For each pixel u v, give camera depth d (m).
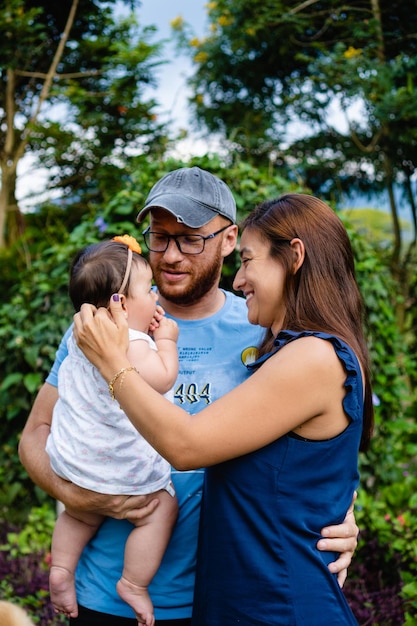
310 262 1.57
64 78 8.62
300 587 1.45
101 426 1.69
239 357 1.86
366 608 2.94
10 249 6.96
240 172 3.95
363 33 7.03
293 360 1.45
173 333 1.80
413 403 5.07
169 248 1.85
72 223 8.34
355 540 1.58
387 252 7.11
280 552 1.46
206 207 1.85
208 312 1.95
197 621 1.58
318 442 1.49
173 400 1.83
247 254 1.63
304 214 1.60
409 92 6.43
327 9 7.65
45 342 4.13
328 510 1.51
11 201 8.28
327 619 1.46
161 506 1.74
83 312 1.60
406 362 4.77
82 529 1.79
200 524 1.67
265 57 8.22
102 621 1.76
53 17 8.58
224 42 8.23
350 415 1.49
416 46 7.11
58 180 8.45
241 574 1.49
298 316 1.56
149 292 1.76
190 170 1.93
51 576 1.77
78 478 1.68
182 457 1.43
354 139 7.36
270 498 1.48
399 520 3.29
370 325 4.08
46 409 1.92
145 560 1.70
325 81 7.21
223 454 1.43
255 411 1.43
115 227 3.88
